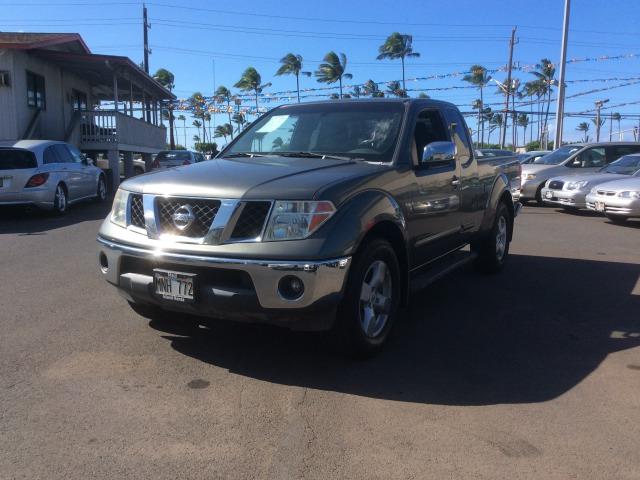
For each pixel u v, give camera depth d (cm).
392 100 539
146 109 3011
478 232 654
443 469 291
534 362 435
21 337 470
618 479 285
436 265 573
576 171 1620
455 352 454
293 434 324
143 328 493
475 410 355
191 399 365
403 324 524
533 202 1725
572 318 547
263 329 492
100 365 415
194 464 293
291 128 543
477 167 631
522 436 325
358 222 388
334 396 372
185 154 2498
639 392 384
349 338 406
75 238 967
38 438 316
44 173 1198
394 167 460
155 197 402
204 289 379
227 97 2941
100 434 321
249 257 365
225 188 384
